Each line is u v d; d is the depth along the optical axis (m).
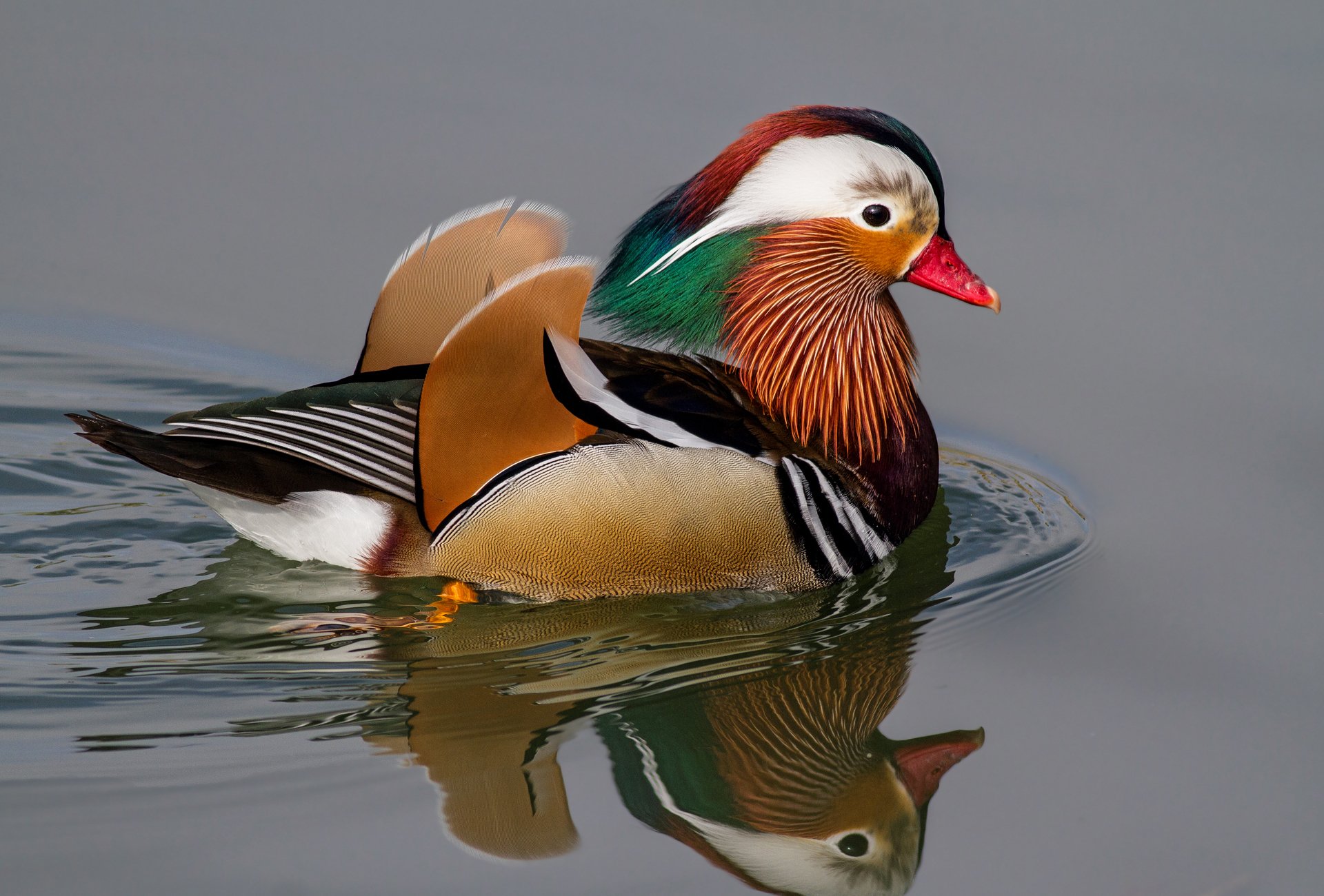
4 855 8.20
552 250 11.30
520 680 10.19
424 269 11.33
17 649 10.27
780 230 11.42
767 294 11.51
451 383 10.07
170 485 12.92
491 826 8.62
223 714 9.62
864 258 11.45
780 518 10.84
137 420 14.05
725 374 11.65
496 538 10.57
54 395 14.31
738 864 8.55
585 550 10.57
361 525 10.75
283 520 10.88
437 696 9.95
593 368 10.58
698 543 10.63
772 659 10.66
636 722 9.82
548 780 9.13
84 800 8.67
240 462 10.48
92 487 12.80
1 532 11.91
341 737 9.41
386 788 8.91
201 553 11.75
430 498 10.45
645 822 8.84
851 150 11.32
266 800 8.76
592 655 10.59
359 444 10.48
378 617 10.82
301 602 11.00
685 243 11.34
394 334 11.44
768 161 11.38
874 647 10.81
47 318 15.18
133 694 9.78
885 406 11.77
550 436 10.38
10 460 13.15
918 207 11.38
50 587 11.13
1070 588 11.59
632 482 10.41
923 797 9.30
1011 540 12.40
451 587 10.85
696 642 10.84
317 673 10.16
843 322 11.58
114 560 11.59
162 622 10.69
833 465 11.38
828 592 11.39
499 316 9.91
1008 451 13.81
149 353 14.91
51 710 9.59
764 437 11.12
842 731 9.91
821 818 9.06
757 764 9.52
